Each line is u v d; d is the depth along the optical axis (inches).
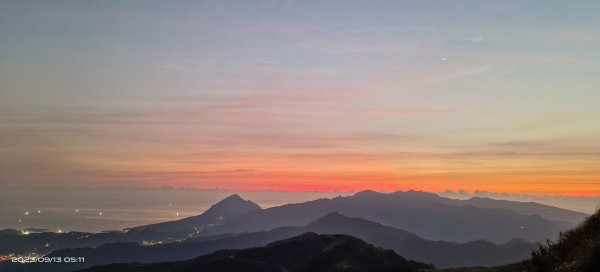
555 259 1242.0
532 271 1311.5
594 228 1216.2
